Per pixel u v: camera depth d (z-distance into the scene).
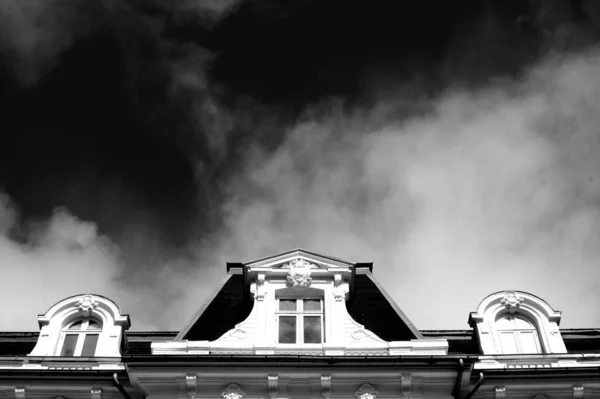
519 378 25.88
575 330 29.84
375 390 25.14
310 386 25.09
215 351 25.81
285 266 28.30
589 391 25.75
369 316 28.39
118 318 28.31
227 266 31.84
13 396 25.94
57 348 27.77
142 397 25.81
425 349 25.84
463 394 25.52
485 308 28.45
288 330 27.08
